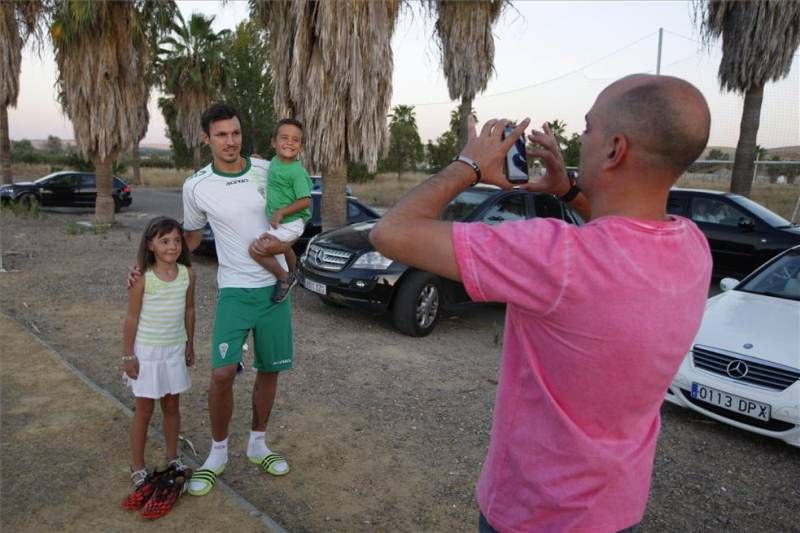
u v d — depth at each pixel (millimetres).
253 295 3115
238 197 3082
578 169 1291
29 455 3404
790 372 3990
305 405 4492
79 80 13703
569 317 1114
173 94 28422
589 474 1196
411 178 40719
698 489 3605
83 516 2861
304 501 3225
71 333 5988
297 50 8023
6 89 16906
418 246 1175
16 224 14664
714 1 11391
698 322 1200
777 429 4012
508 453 1304
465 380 5207
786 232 8977
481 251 1139
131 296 2996
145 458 3439
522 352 1259
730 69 11555
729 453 4090
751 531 3197
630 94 1155
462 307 8008
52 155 48625
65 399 4160
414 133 40750
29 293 7590
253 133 32688
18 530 2738
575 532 1216
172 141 39844
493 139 1306
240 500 3055
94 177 19672
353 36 7840
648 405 1212
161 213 20203
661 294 1116
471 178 1283
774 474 3826
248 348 5715
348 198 10438
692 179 20391
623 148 1150
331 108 8094
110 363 5176
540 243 1123
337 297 6543
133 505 2902
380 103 8414
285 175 3215
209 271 9625
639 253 1113
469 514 3188
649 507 3383
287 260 3336
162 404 3225
